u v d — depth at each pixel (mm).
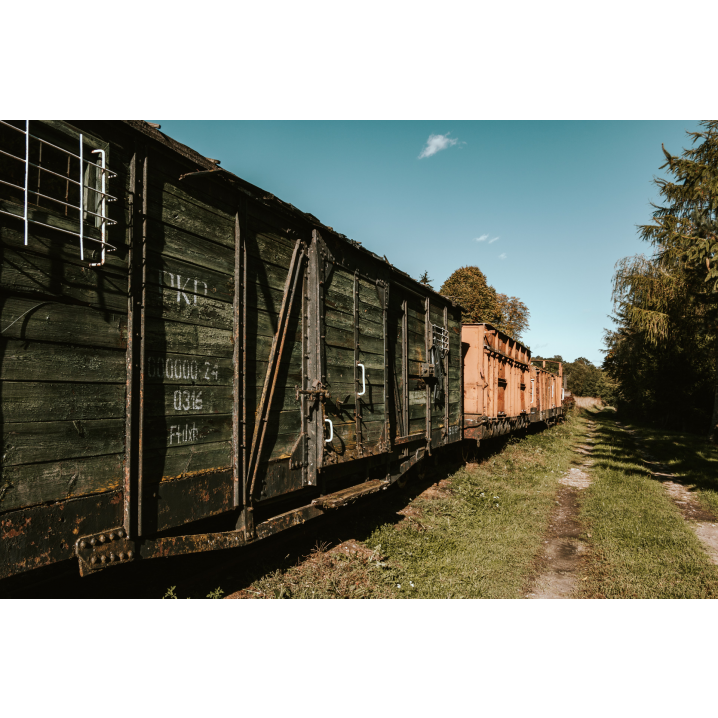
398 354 6637
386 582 4562
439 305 8352
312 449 4410
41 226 2246
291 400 4195
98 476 2477
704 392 23438
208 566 4188
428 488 8312
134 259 2684
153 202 2873
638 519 6918
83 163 2490
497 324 37219
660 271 15031
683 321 14570
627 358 23984
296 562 4742
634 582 4758
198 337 3166
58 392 2307
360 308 5379
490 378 11188
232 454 3428
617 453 13984
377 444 5633
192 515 3066
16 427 2135
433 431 7824
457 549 5555
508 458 11617
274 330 3959
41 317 2246
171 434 2938
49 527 2246
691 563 5242
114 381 2578
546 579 4926
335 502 4652
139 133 2742
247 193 3590
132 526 2635
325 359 4629
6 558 2076
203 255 3236
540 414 18078
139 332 2707
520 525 6555
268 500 4133
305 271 4445
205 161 3229
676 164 11000
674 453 14234
